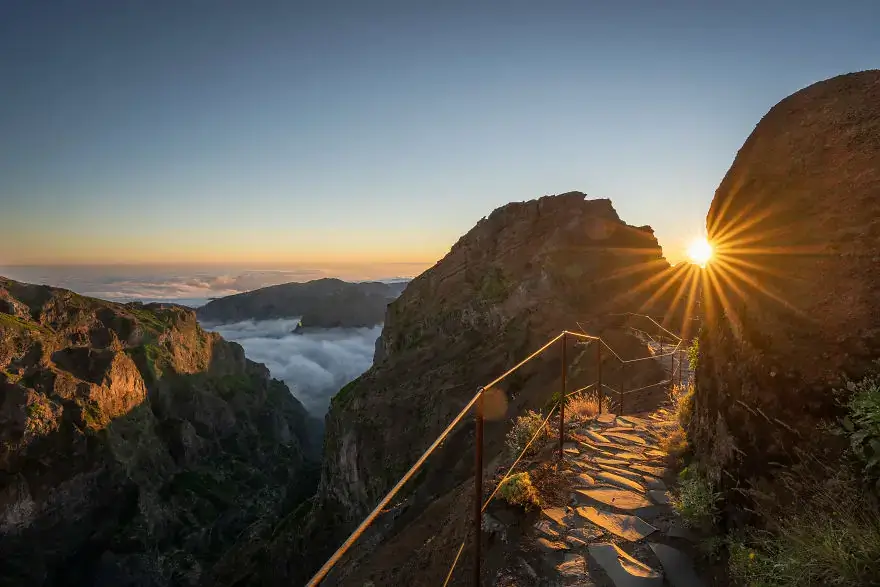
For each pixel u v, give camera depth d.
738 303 6.28
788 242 5.66
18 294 143.75
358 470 36.25
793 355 5.11
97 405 127.75
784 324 5.36
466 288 40.22
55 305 146.25
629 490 7.54
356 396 40.59
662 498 7.18
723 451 6.01
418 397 34.94
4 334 121.25
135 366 152.50
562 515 6.96
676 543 6.08
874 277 4.71
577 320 28.05
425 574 8.11
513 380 26.56
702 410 7.41
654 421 11.20
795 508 4.68
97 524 114.62
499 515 7.16
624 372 18.34
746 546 5.19
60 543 108.75
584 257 33.53
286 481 175.12
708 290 7.39
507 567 6.20
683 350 17.94
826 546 3.88
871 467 4.11
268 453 186.25
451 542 7.96
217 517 133.25
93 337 153.12
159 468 139.12
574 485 7.84
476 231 44.66
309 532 41.09
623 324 26.11
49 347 129.25
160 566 113.06
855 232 5.06
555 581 5.71
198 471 149.62
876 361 4.37
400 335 43.91
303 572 39.00
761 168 6.56
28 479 107.31
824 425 4.62
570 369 22.22
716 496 5.99
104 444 120.69
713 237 7.23
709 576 5.45
